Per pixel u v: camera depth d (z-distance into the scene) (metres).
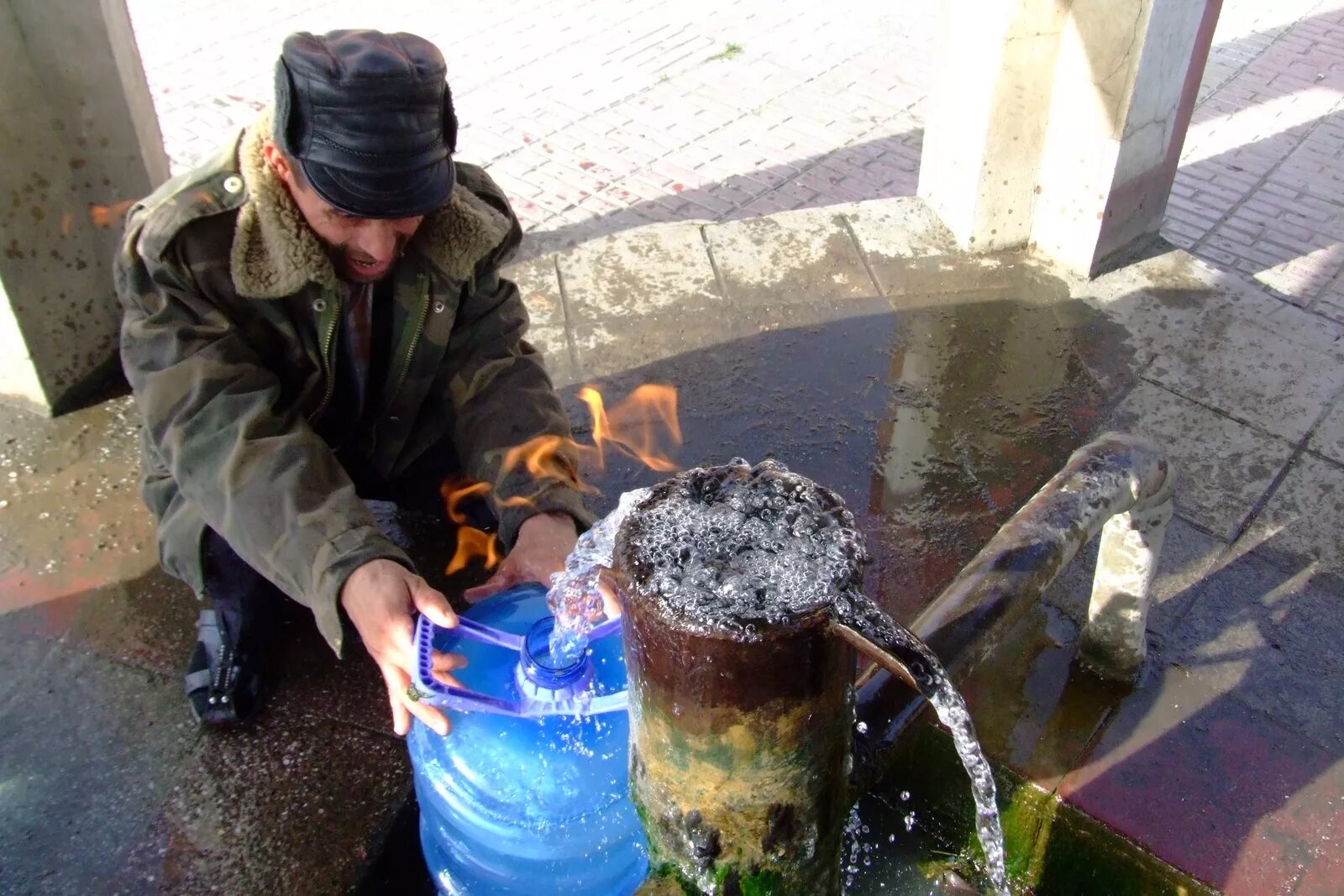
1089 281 3.78
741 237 3.97
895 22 6.34
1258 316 3.63
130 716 2.46
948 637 1.52
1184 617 2.65
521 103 5.49
